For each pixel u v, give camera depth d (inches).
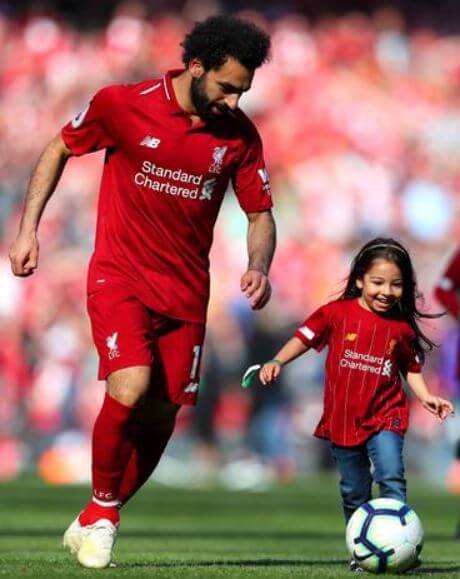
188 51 695.1
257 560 806.5
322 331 740.0
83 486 1985.7
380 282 725.3
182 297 723.4
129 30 2920.8
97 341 703.7
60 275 2380.7
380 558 690.2
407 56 3107.8
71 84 2839.6
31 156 2723.9
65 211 2506.2
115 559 766.5
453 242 2721.5
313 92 2920.8
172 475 2228.1
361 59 3056.1
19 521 1374.3
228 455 2263.8
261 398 2299.5
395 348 730.8
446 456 2261.3
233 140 717.9
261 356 2336.4
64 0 3068.4
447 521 1496.1
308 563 784.9
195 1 3097.9
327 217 2640.3
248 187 737.6
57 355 2274.9
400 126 2915.8
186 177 711.1
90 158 2615.7
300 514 1581.0
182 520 1476.4
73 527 710.5
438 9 3272.6
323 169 2755.9
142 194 712.4
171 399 735.7
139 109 707.4
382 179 2763.3
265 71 2930.6
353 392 729.0
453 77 3090.6
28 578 638.5
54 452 2194.9
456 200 2787.9
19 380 2256.4
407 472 2304.4
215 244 2492.6
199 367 744.3
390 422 727.1
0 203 2568.9
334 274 2536.9
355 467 740.7
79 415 2253.9
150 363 692.1
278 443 2279.8
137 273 714.2
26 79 2844.5
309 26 3122.5
